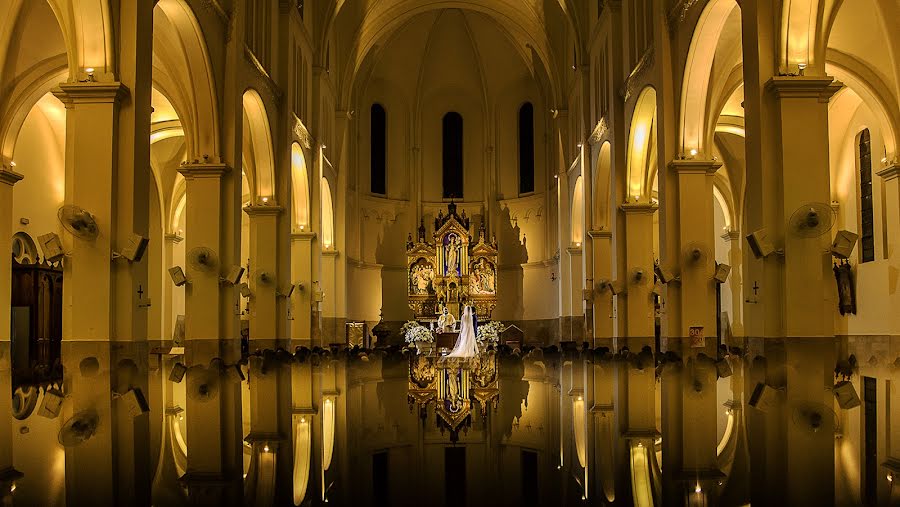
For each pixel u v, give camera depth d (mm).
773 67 10875
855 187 22703
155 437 4699
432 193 41969
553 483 3203
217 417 5844
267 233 21000
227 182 16484
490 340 26391
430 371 12688
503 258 41000
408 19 35781
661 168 16047
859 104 22328
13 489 3070
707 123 15797
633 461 3764
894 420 5156
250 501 2848
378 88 40625
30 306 19969
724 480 3246
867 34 17578
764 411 5727
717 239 31609
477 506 2721
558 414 6000
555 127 36312
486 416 5949
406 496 2914
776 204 10688
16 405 6555
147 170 11930
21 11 14664
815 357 10305
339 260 32000
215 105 16281
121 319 11180
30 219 21719
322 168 27531
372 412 6301
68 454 4000
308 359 17328
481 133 41906
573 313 30547
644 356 15891
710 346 15172
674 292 15391
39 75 17094
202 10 15281
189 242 16172
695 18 14422
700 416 5539
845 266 22766
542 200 39938
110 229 11164
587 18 26469
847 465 3568
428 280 39812
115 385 8836
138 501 2852
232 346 16125
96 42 11391
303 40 24953
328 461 3838
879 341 19625
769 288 10562
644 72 18172
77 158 11211
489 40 40031
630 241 20531
